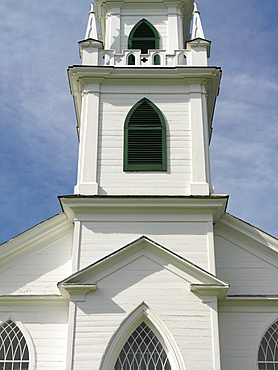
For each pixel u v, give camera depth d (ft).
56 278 70.33
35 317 67.67
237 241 72.18
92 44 81.87
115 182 73.31
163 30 86.94
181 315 63.67
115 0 88.74
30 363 65.26
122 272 65.77
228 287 64.23
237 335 66.80
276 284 69.77
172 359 61.77
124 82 79.56
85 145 75.46
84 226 69.67
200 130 76.43
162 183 73.26
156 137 76.28
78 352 62.03
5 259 70.95
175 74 79.25
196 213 70.49
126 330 63.10
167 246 68.59
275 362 65.82
